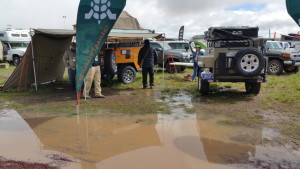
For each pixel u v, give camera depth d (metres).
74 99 8.23
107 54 9.88
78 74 5.88
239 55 7.39
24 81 10.16
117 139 4.83
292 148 4.32
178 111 6.65
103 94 8.99
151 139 4.80
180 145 4.52
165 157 4.06
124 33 9.95
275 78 12.14
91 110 6.82
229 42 8.32
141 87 10.21
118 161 3.95
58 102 7.82
